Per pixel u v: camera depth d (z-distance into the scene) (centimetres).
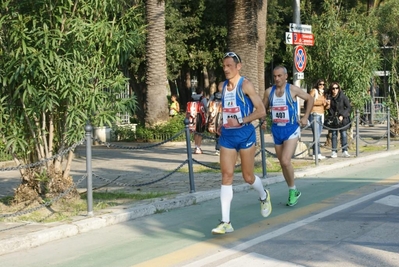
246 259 648
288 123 910
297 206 941
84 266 638
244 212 902
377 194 1027
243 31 1404
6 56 851
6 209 904
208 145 2173
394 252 662
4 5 833
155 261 650
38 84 855
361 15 1938
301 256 654
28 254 688
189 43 3456
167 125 2361
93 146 2200
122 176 1320
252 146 755
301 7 1922
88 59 882
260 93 2450
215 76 4247
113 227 819
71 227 774
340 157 1597
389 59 2341
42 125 908
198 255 670
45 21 850
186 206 965
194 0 3300
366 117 2992
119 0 920
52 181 923
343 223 812
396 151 1770
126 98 937
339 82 1788
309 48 1780
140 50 2856
